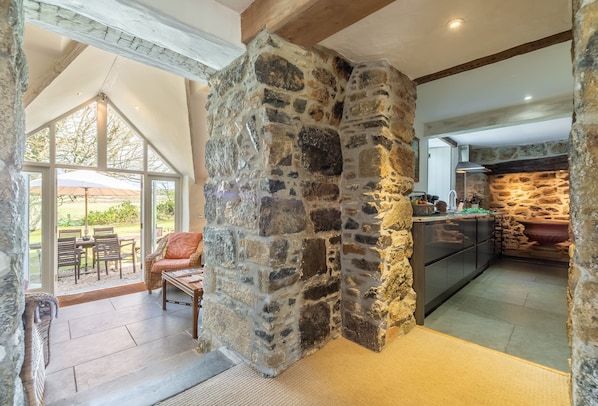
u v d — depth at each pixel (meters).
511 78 2.66
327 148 2.01
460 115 3.71
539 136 4.82
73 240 4.45
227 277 1.95
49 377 2.02
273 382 1.62
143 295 3.91
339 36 1.79
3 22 0.86
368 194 2.02
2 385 0.88
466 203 5.14
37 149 3.99
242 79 1.81
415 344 2.07
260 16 1.62
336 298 2.12
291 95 1.75
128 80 3.80
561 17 1.60
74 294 3.97
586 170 0.75
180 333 2.73
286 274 1.72
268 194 1.63
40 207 4.02
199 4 1.57
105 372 2.09
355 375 1.69
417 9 1.54
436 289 2.82
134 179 4.95
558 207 5.13
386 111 2.02
